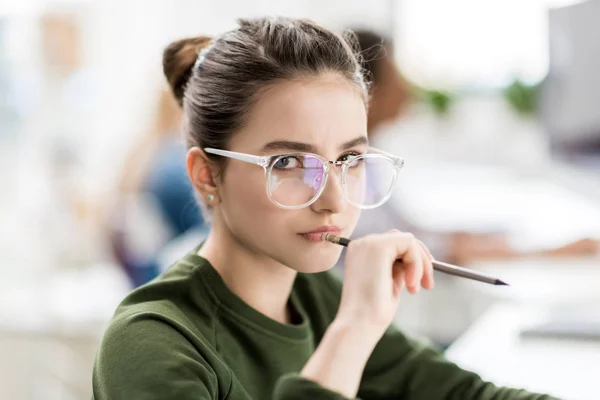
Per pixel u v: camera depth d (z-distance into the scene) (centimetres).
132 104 336
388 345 114
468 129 365
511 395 103
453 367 111
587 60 202
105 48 335
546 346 135
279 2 359
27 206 310
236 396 92
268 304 102
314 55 93
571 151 222
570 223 236
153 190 251
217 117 97
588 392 109
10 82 321
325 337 80
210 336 95
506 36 372
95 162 324
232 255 100
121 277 271
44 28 322
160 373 82
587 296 172
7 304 265
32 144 321
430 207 263
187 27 348
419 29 379
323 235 91
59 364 254
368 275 84
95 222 291
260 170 93
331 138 92
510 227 234
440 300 224
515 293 179
